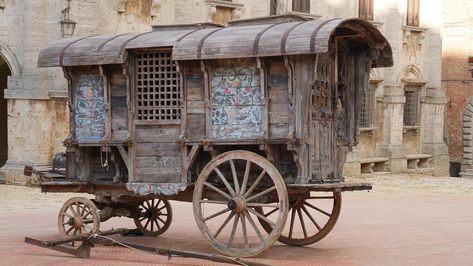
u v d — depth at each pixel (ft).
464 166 175.52
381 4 134.92
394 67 134.62
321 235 50.98
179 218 67.97
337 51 49.57
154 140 48.34
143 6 100.17
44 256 46.47
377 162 131.75
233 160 45.93
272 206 44.01
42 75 92.02
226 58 45.68
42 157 91.76
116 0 97.04
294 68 44.88
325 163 48.21
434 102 142.41
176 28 50.98
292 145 44.68
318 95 47.42
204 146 46.39
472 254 50.19
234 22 49.65
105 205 52.06
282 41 44.06
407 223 67.31
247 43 44.80
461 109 177.47
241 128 46.11
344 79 51.24
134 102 48.83
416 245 53.72
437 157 142.72
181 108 47.47
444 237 58.29
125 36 49.85
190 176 47.67
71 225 49.98
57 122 92.89
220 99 46.52
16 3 93.15
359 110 51.34
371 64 51.52
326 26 44.27
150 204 56.75
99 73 49.62
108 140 49.08
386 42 49.73
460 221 69.77
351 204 84.28
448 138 179.01
